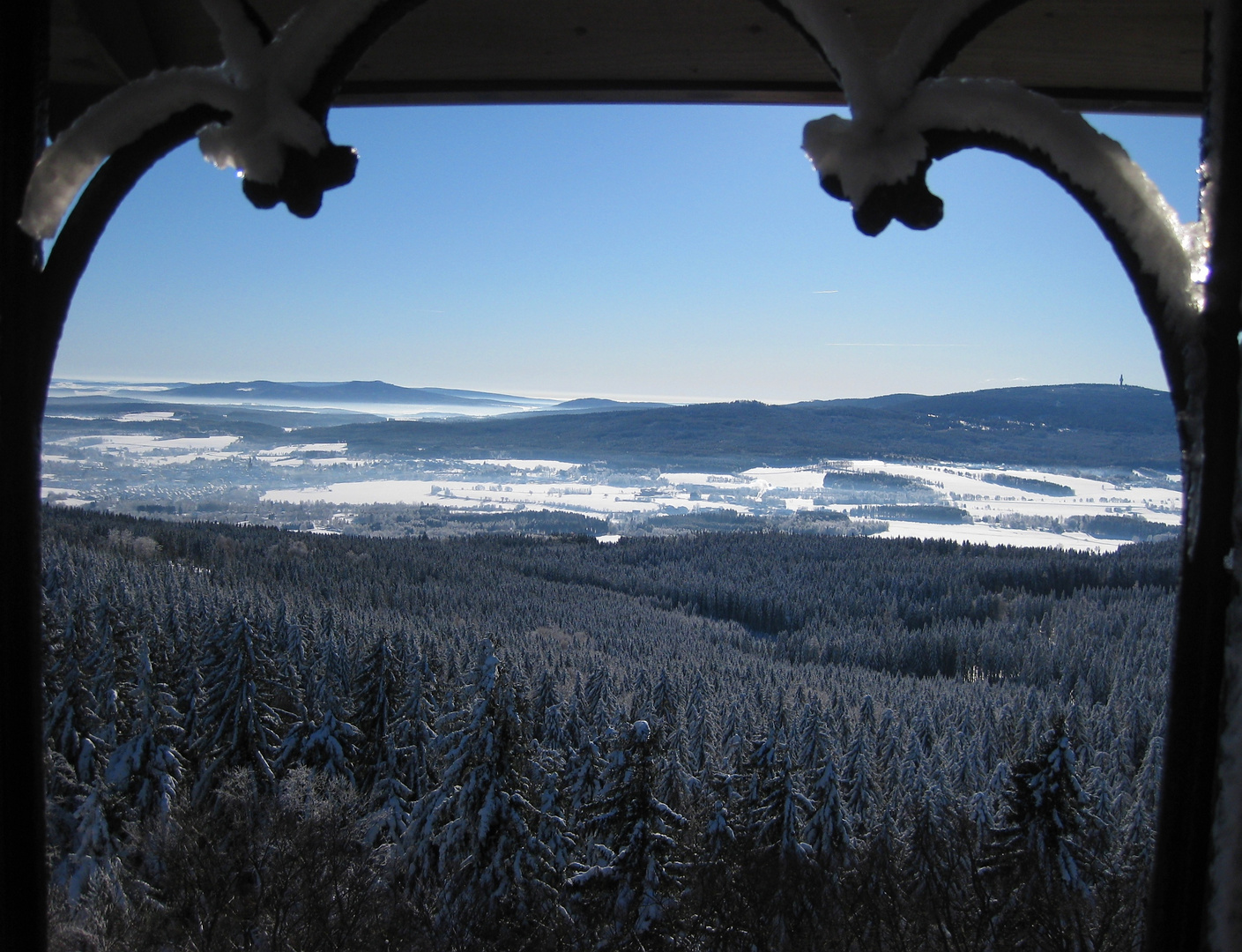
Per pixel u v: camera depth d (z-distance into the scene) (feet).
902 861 87.30
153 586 233.14
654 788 87.25
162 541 441.68
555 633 405.18
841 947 78.48
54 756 94.43
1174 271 5.01
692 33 9.60
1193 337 5.02
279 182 5.39
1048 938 75.41
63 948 70.03
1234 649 4.96
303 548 521.65
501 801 80.94
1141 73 10.36
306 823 86.63
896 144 4.98
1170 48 9.72
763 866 80.89
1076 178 5.01
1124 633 423.64
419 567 530.68
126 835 88.89
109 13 8.86
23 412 6.08
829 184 5.27
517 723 85.46
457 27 9.56
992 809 94.94
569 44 9.86
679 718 190.08
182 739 104.88
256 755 98.32
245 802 88.33
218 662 118.83
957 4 4.91
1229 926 5.00
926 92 4.97
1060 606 503.20
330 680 136.87
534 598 496.23
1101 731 202.39
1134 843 80.59
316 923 76.13
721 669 315.58
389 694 116.37
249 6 5.43
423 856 83.10
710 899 78.54
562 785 103.09
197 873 80.02
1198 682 5.17
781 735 91.71
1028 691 327.06
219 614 148.05
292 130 5.22
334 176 5.40
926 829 86.22
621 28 9.52
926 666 427.74
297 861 82.23
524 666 203.31
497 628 368.68
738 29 9.48
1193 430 5.12
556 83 10.77
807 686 294.25
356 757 113.19
